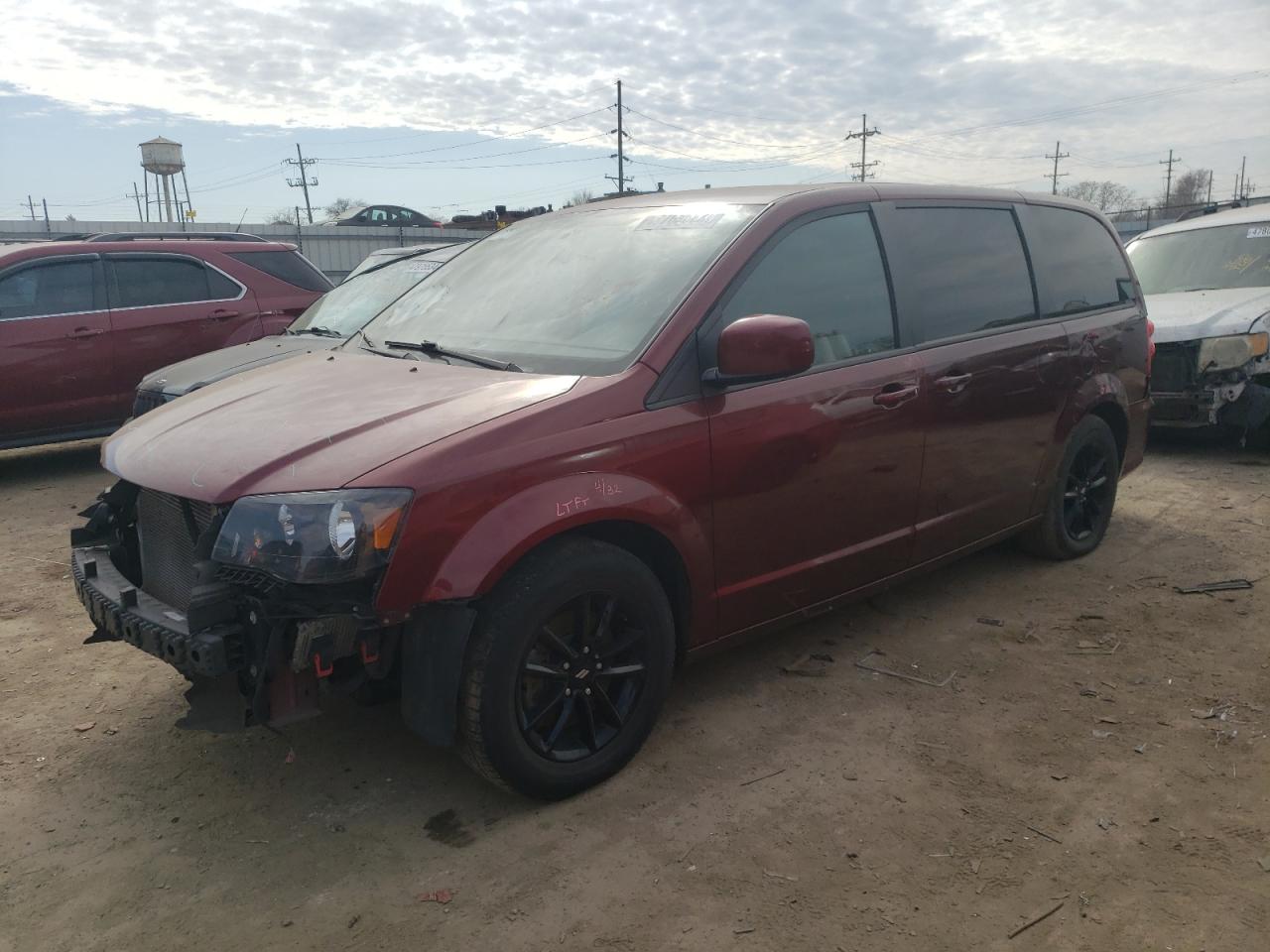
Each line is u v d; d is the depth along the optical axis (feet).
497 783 9.42
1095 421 16.34
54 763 10.84
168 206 150.20
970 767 10.34
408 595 8.43
